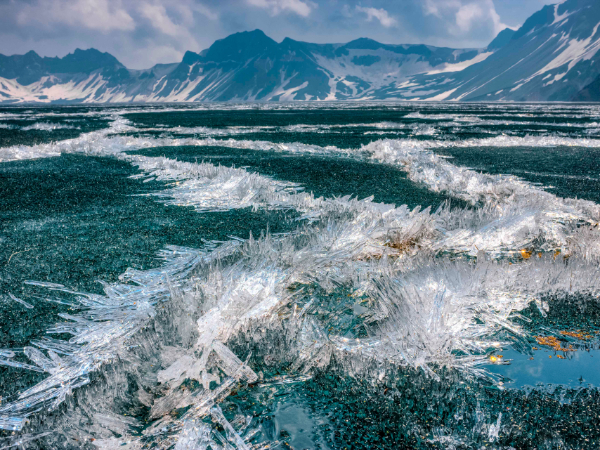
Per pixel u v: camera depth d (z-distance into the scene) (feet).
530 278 10.28
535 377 6.93
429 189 24.36
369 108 219.20
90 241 14.25
